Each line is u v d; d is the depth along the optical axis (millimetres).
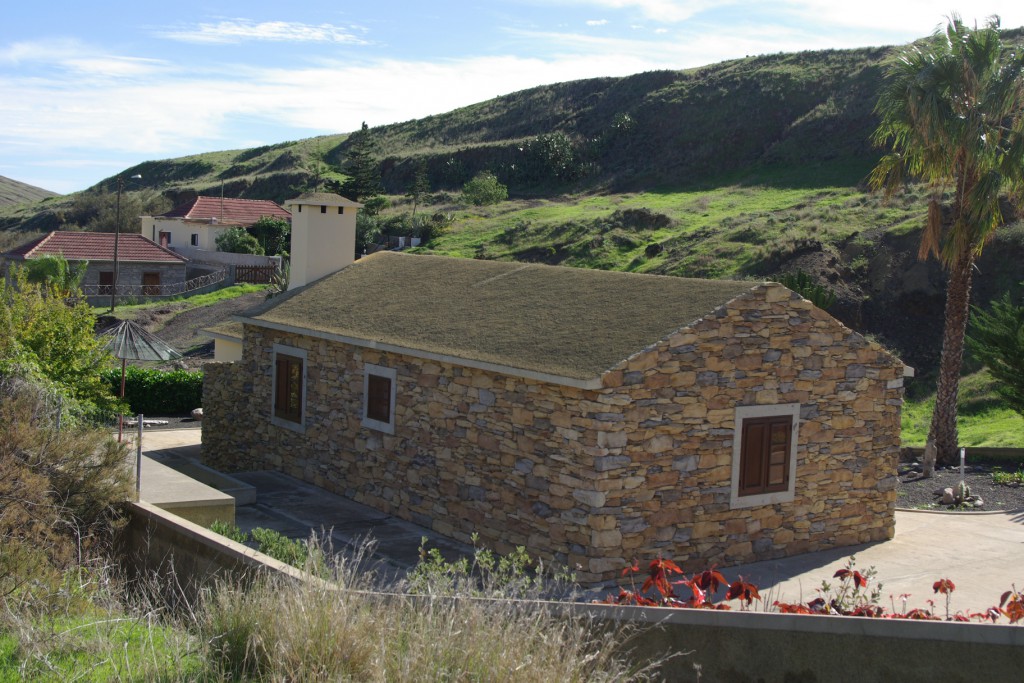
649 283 16281
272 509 17578
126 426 26203
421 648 6488
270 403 20922
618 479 13320
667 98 77938
